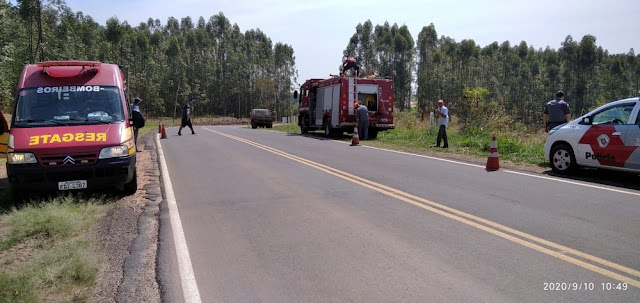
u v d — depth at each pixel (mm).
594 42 112062
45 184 7098
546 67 126812
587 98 107938
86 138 7355
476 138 16516
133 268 4539
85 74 8531
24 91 8070
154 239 5531
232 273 4348
